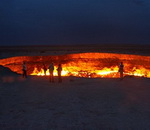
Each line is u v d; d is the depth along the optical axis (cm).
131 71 4112
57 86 1838
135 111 1127
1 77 2380
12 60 4284
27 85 1895
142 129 895
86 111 1139
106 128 907
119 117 1041
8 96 1484
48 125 948
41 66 4384
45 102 1320
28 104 1281
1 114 1109
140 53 6119
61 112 1127
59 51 7088
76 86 1831
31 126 939
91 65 4581
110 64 4578
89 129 898
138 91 1598
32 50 7556
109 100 1348
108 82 2036
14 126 941
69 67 4491
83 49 7656
